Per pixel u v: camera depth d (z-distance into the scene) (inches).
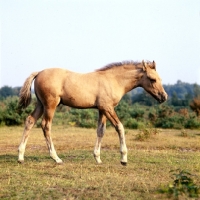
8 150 499.8
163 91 377.4
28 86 366.6
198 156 451.2
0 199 238.7
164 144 590.2
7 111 1028.5
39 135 713.6
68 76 362.9
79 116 1123.9
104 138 674.2
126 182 287.0
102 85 363.9
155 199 239.8
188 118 1105.4
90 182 286.7
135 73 373.7
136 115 1201.4
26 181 287.4
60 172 325.1
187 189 248.5
